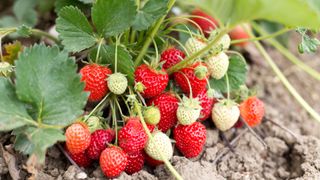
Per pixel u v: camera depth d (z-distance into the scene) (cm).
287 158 75
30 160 58
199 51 65
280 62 95
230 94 75
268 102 87
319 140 75
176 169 64
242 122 74
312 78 93
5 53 78
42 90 60
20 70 59
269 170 74
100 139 63
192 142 66
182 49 74
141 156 66
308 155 72
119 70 66
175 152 69
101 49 65
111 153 62
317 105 89
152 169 68
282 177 73
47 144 58
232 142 73
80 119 62
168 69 68
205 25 79
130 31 72
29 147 62
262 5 57
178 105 66
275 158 75
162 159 64
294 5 56
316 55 98
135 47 71
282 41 94
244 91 72
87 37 65
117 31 64
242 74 72
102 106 66
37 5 91
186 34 75
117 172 62
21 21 86
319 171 70
